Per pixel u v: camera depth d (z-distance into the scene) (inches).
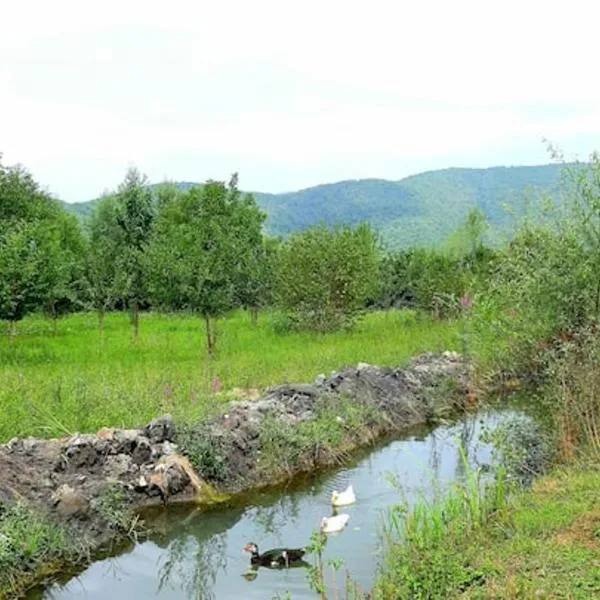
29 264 1047.0
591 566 284.5
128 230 2009.1
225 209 1446.9
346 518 396.5
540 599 260.5
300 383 640.4
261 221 1726.1
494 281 769.6
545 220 642.2
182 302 972.6
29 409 522.0
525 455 448.8
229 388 636.1
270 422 515.8
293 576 344.8
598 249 539.8
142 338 1166.3
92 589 342.6
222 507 440.1
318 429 527.5
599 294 540.4
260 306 1376.7
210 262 954.7
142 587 344.2
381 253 1659.7
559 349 546.6
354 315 1226.6
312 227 1286.9
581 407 459.5
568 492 370.6
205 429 487.2
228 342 1069.8
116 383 627.8
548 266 560.4
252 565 357.4
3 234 1247.5
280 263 1269.7
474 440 567.5
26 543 355.9
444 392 673.6
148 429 480.4
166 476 440.8
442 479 466.9
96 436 458.3
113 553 382.0
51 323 1510.8
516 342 697.6
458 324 1031.6
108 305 1224.8
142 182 2094.0
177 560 372.5
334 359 792.9
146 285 1136.8
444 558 300.2
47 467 422.3
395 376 678.5
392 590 289.1
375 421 589.0
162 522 417.1
